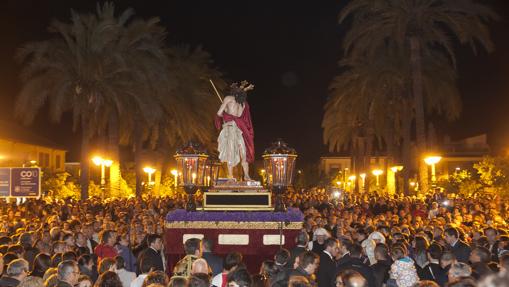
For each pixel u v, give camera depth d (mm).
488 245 10633
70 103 30984
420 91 31328
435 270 8727
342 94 39469
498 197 26109
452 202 23031
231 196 13164
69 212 21750
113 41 31422
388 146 42938
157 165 46906
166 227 12891
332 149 52688
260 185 13688
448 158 63656
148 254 8953
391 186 42625
